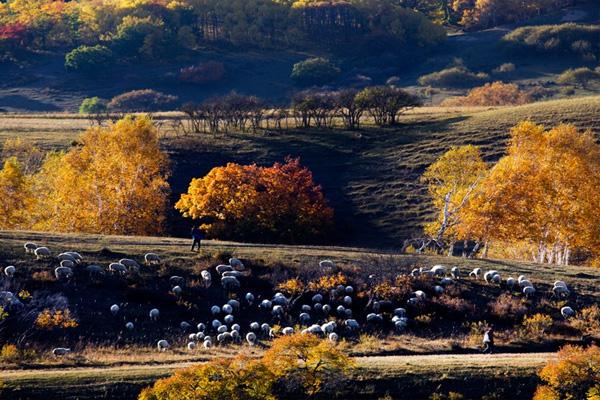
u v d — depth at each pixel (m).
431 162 125.56
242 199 100.69
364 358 50.47
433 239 87.50
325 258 68.69
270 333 57.25
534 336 58.19
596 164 91.19
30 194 92.69
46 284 59.16
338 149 134.50
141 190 94.06
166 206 104.06
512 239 86.31
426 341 57.09
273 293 62.88
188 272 63.97
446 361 48.88
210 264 65.25
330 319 60.22
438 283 65.25
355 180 123.69
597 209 85.56
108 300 59.06
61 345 53.41
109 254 65.12
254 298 62.03
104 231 90.88
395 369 46.25
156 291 61.06
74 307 57.44
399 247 103.00
